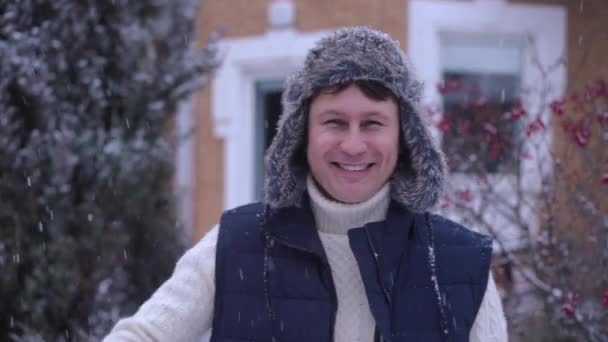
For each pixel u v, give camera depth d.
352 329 2.19
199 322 2.16
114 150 5.34
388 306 2.15
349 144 2.13
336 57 2.12
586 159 4.45
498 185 5.39
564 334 4.33
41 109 4.80
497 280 4.70
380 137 2.16
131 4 6.10
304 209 2.24
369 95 2.13
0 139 4.44
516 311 4.67
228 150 8.38
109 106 5.79
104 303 4.90
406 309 2.17
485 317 2.20
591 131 4.52
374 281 2.16
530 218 4.80
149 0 6.43
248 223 2.26
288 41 8.05
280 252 2.20
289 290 2.16
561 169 4.46
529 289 4.75
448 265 2.22
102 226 5.14
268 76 8.34
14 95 4.74
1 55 4.45
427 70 7.54
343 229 2.24
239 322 2.15
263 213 2.26
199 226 8.52
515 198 5.34
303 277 2.17
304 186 2.29
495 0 7.68
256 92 8.47
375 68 2.11
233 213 2.32
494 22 7.67
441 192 2.29
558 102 4.54
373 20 7.72
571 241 4.43
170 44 6.48
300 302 2.15
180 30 6.64
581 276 4.36
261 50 8.18
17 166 4.57
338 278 2.22
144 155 5.69
